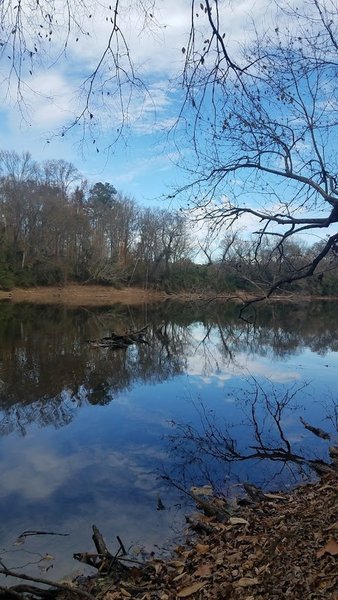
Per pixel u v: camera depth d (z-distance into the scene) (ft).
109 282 221.87
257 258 21.99
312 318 138.21
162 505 24.61
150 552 20.04
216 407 44.32
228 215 19.45
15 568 18.86
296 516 20.39
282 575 14.61
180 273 175.42
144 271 225.97
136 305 185.78
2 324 107.04
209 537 20.84
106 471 29.14
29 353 73.67
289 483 27.50
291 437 35.65
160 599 15.80
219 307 196.24
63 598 16.51
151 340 94.89
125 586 16.92
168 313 160.66
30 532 21.68
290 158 17.89
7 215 205.26
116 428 38.04
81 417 41.14
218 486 27.12
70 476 28.53
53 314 136.98
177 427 37.93
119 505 24.56
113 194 240.94
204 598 15.02
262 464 30.22
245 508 23.85
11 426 38.75
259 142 17.94
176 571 17.87
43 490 26.50
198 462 30.53
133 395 49.39
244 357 73.72
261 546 17.88
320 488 24.71
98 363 67.77
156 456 31.76
